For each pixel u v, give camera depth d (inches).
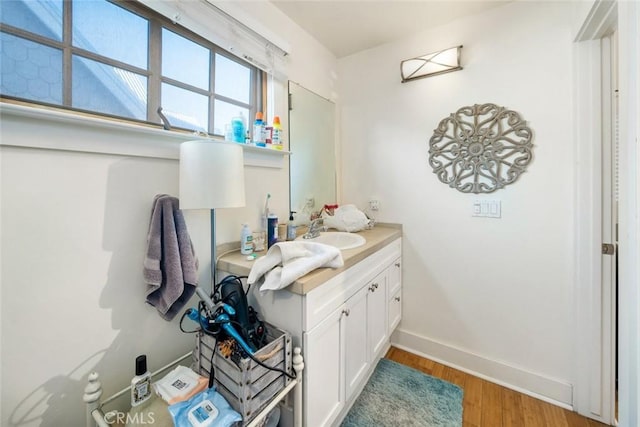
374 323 60.7
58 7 34.6
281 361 36.3
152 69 43.7
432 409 56.7
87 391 32.5
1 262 29.2
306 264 39.1
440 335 73.1
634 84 28.9
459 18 66.6
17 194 29.8
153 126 43.5
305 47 72.2
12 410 30.4
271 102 61.9
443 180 70.2
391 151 78.4
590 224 53.7
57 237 32.6
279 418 41.1
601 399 54.4
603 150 52.3
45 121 30.8
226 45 50.0
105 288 36.8
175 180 43.6
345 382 49.1
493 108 62.6
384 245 64.0
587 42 52.2
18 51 31.9
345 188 87.0
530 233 60.6
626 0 29.6
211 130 52.8
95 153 35.2
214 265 44.8
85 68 36.9
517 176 61.0
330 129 82.9
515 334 63.4
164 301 39.3
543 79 57.6
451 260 70.7
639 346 29.1
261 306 42.8
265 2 59.9
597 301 53.8
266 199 60.9
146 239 40.4
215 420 29.9
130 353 39.6
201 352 38.7
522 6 59.2
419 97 73.2
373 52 80.4
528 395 61.1
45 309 32.1
